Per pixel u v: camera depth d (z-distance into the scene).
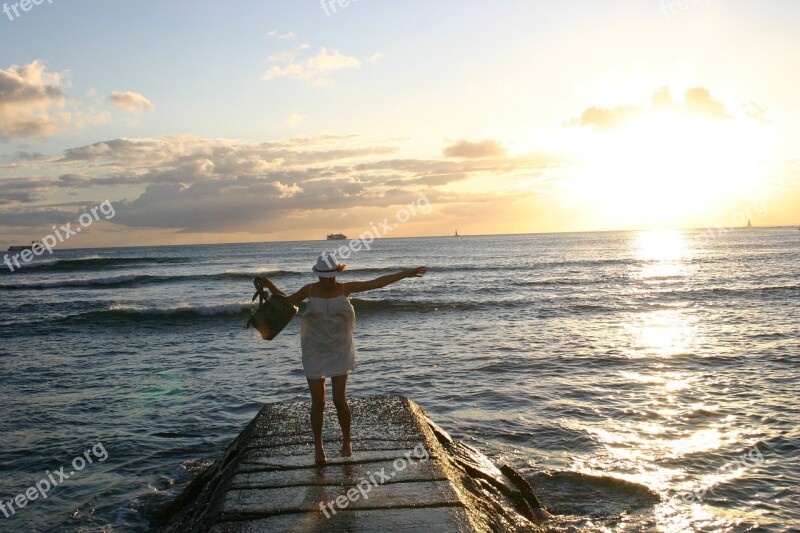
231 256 93.62
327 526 4.41
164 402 11.75
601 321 22.08
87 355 17.30
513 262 62.66
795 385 12.01
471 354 15.73
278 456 5.84
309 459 5.73
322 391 5.56
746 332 18.59
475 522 4.56
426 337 18.95
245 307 26.09
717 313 23.48
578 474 7.66
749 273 43.34
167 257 88.00
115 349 18.31
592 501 7.02
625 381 12.66
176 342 19.52
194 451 8.98
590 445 8.85
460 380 12.88
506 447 8.80
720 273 44.12
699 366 13.97
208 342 19.36
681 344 16.80
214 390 12.60
